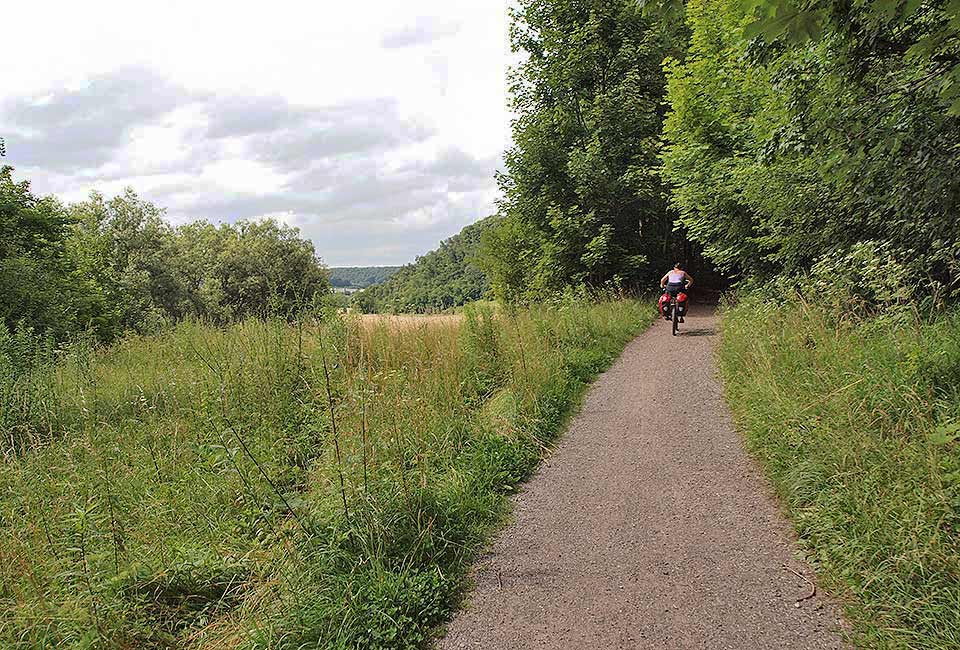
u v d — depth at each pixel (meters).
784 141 8.27
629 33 21.03
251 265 56.25
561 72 21.64
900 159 7.18
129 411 8.20
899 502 3.94
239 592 4.25
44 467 6.04
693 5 12.89
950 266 7.22
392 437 5.77
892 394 5.07
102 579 4.19
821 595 3.74
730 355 9.57
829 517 4.30
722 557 4.30
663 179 16.20
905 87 6.57
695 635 3.49
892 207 7.91
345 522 4.54
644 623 3.65
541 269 22.61
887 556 3.69
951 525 3.67
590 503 5.39
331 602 3.87
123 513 5.35
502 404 7.78
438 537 4.65
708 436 6.85
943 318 6.49
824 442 5.02
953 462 3.99
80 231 44.22
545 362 9.35
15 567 4.33
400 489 4.96
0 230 22.52
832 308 7.99
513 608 3.93
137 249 48.06
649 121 20.70
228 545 4.84
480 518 5.18
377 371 7.41
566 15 21.59
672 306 15.16
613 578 4.17
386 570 4.21
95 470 5.92
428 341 9.59
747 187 11.53
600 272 20.91
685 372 10.02
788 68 7.86
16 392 7.82
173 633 3.98
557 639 3.58
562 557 4.51
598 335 12.67
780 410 6.12
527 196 22.80
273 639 3.62
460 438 6.63
